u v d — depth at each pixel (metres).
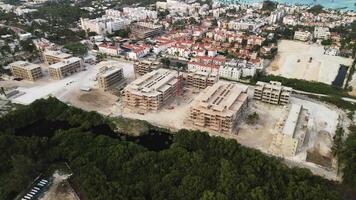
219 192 180.25
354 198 196.25
